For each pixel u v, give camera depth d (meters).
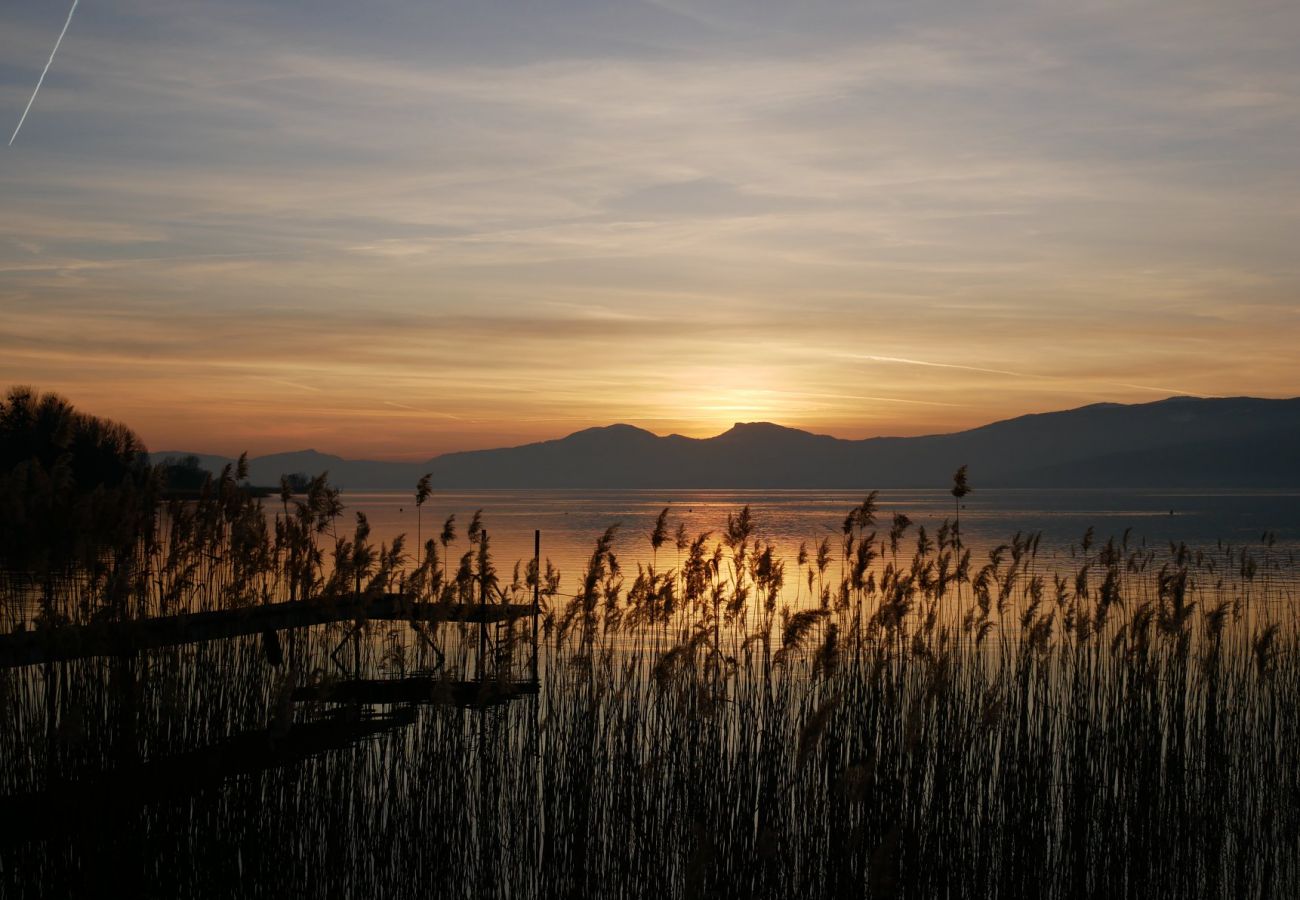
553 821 8.31
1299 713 12.00
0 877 7.39
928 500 169.88
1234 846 10.11
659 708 9.34
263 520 11.38
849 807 7.94
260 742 9.00
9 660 8.20
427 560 11.09
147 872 7.80
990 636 15.20
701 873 6.98
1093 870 9.10
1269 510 103.69
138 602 9.57
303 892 8.02
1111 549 13.03
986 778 8.99
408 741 9.43
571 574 29.78
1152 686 10.97
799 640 9.50
